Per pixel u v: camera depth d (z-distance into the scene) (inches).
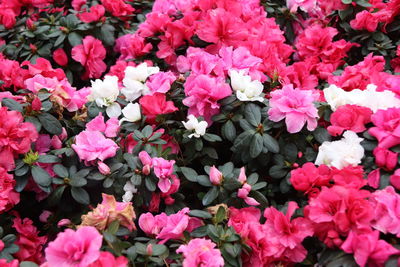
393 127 81.2
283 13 137.1
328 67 119.7
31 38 127.3
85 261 62.9
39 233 96.7
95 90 101.0
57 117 97.4
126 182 85.9
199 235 78.5
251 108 91.1
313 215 72.7
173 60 117.3
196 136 89.6
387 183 78.5
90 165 87.2
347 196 71.6
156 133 90.0
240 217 82.2
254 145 87.0
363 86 106.0
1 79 111.7
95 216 74.7
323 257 72.2
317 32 126.5
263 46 110.1
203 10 121.6
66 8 155.1
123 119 95.0
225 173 86.1
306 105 87.4
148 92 100.7
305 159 89.4
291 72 112.4
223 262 69.9
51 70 110.0
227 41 111.7
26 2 137.6
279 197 93.2
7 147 84.1
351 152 83.1
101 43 130.3
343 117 87.7
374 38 124.3
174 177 87.0
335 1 130.6
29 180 87.8
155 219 79.8
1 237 84.4
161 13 123.2
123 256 68.1
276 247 75.8
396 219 69.5
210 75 99.4
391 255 67.1
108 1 136.1
